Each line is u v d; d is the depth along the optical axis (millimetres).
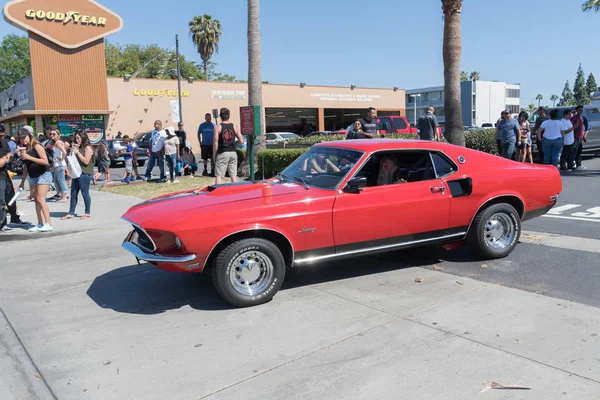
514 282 5285
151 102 33406
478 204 5828
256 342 4094
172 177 14281
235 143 10156
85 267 6531
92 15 29406
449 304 4742
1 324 4691
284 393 3309
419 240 5613
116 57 60000
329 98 42094
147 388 3441
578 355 3656
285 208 4840
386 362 3662
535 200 6215
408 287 5285
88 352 4031
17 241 8141
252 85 15000
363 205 5168
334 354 3826
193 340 4180
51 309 5051
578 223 7891
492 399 3141
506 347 3816
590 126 16531
